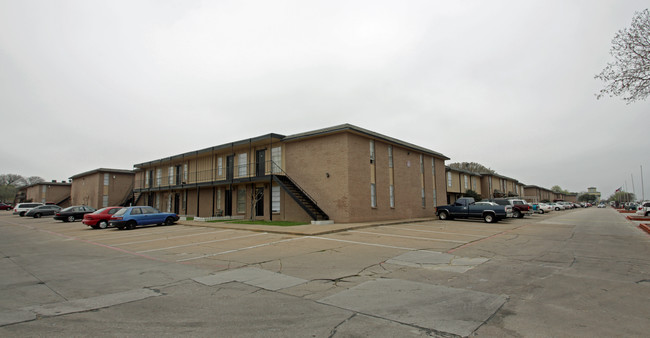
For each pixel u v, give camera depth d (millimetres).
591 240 13773
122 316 5016
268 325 4605
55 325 4633
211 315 5039
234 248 11828
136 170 42438
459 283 6840
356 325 4574
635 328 4418
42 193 57344
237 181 24375
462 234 15641
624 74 11539
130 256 10727
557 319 4762
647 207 32844
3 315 5074
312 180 22016
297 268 8406
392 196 25641
